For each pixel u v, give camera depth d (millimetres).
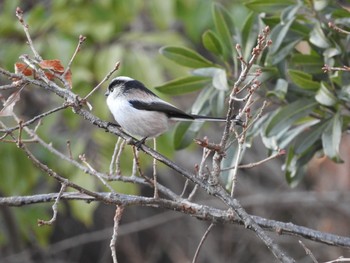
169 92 9336
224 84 8750
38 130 13367
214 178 7141
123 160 12812
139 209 18469
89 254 19047
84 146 13102
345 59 8969
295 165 9227
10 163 13453
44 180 16422
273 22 9148
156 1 12992
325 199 15906
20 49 12945
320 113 9234
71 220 18531
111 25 12906
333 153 8531
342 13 8820
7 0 13430
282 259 6758
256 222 7547
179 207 7535
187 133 9445
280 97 8703
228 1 13453
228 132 6953
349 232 16219
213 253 17484
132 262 18641
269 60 8836
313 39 8617
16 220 15398
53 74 7516
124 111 8992
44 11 13859
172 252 17969
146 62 12555
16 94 7566
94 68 12859
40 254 18109
